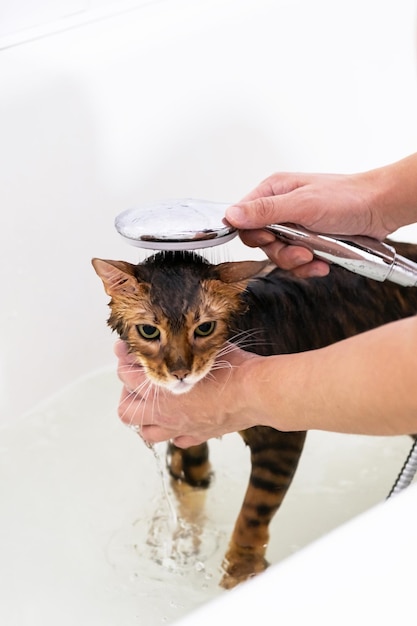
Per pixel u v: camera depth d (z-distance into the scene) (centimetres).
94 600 137
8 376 166
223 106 172
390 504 74
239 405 109
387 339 88
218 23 168
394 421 87
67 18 162
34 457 164
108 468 163
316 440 172
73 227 165
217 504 157
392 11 187
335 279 136
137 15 166
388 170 120
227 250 172
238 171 178
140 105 164
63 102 156
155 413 118
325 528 151
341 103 185
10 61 153
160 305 112
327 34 180
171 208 101
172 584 140
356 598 67
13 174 155
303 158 185
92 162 162
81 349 175
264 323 128
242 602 67
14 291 163
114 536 149
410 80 192
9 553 145
